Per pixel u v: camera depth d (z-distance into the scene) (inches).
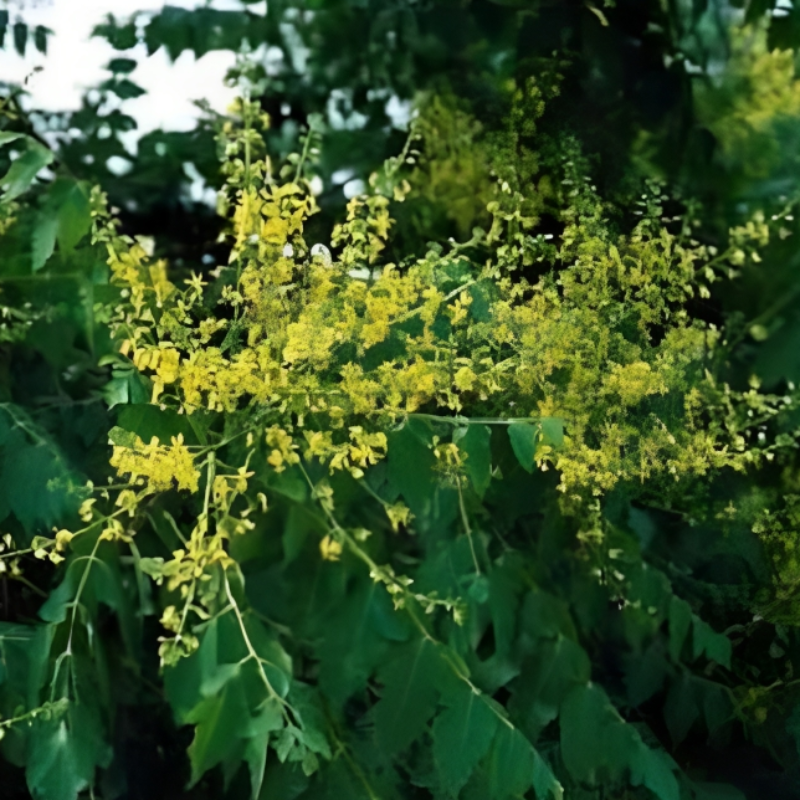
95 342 62.2
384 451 62.2
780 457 65.1
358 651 62.3
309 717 61.7
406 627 62.2
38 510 61.7
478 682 63.0
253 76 62.8
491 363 61.7
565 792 63.9
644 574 64.4
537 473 64.0
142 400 61.2
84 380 62.7
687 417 63.5
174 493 61.9
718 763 65.9
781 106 64.9
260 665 60.4
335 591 62.8
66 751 61.0
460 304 61.3
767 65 64.9
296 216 60.8
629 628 65.2
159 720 63.9
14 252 62.2
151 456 60.1
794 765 65.6
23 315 62.2
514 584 63.6
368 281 61.7
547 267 62.6
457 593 62.9
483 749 60.8
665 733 65.7
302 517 62.7
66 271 62.4
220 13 63.4
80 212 61.8
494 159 63.2
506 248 62.1
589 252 62.3
